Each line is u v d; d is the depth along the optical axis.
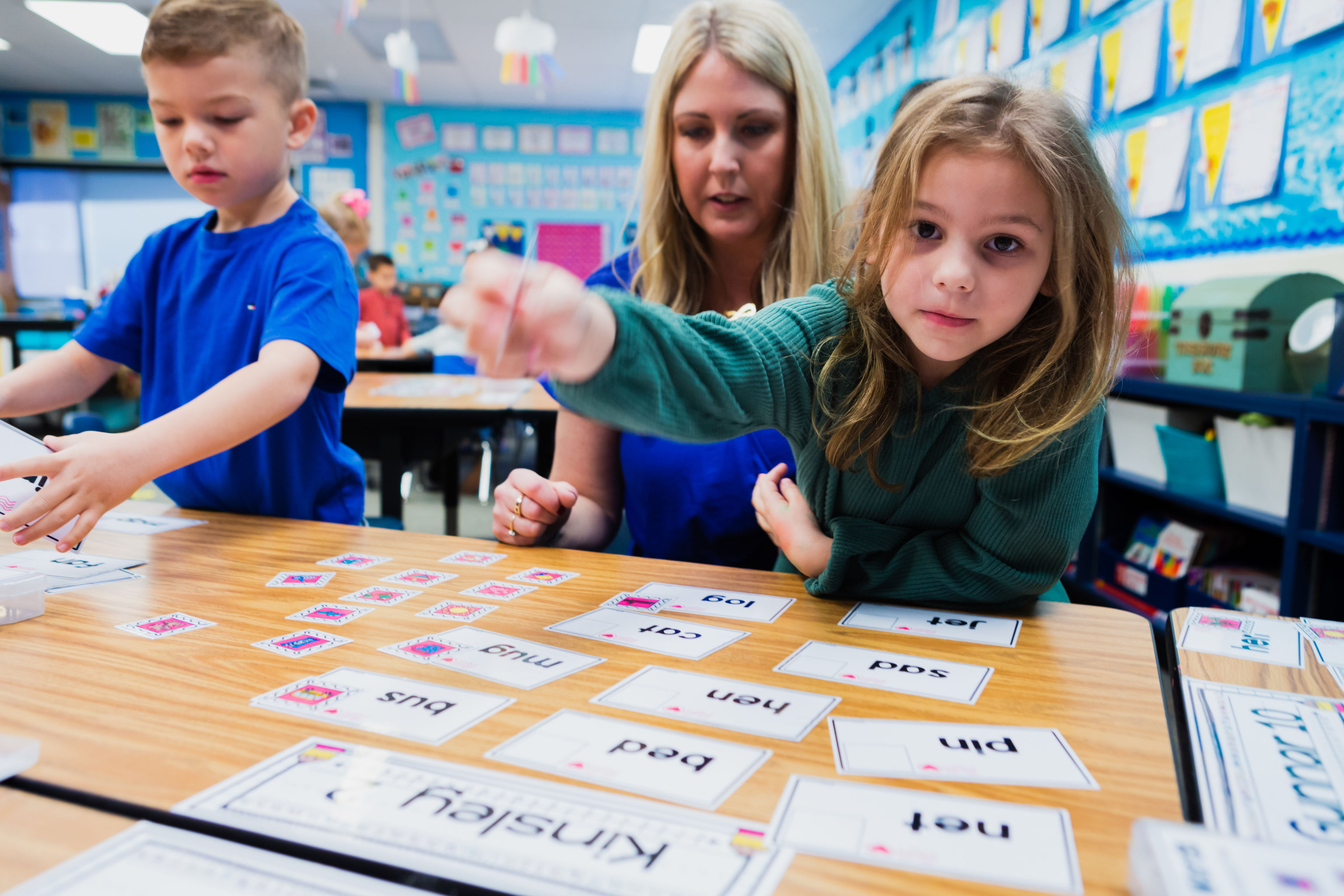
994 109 0.61
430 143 6.95
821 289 0.81
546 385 0.61
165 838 0.38
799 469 0.84
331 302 1.07
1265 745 0.48
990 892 0.35
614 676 0.57
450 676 0.57
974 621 0.72
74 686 0.54
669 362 0.62
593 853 0.37
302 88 1.16
